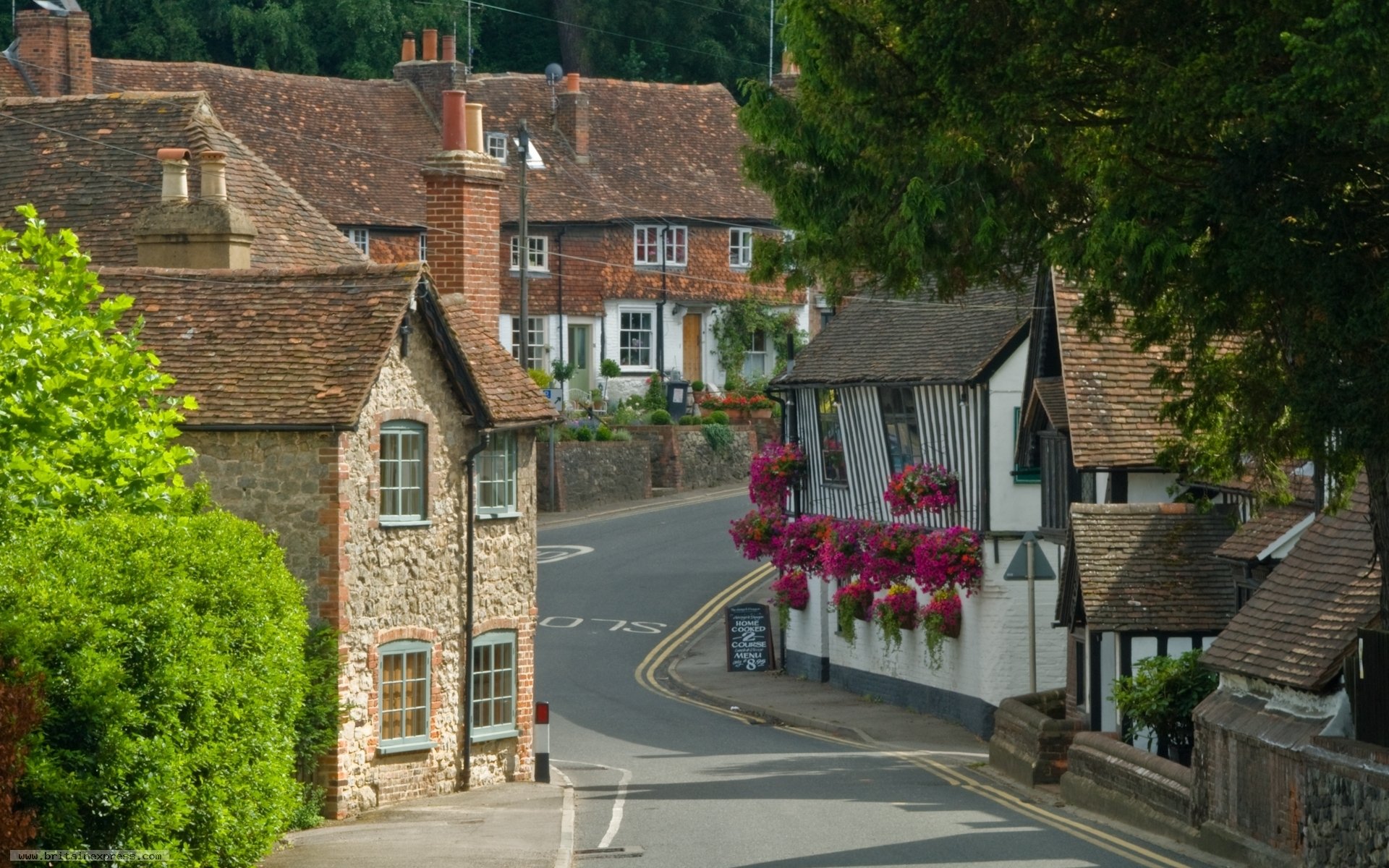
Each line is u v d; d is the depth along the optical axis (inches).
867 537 3452.3
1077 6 1414.9
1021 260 1995.6
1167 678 2177.7
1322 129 1298.0
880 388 3437.5
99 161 2819.9
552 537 4886.8
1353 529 1855.3
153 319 2267.5
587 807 2086.6
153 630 1242.6
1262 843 1664.6
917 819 1924.2
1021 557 2726.4
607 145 6156.5
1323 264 1343.5
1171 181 1509.6
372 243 5423.2
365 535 2176.4
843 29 1674.5
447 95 2854.3
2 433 1545.3
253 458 2142.0
